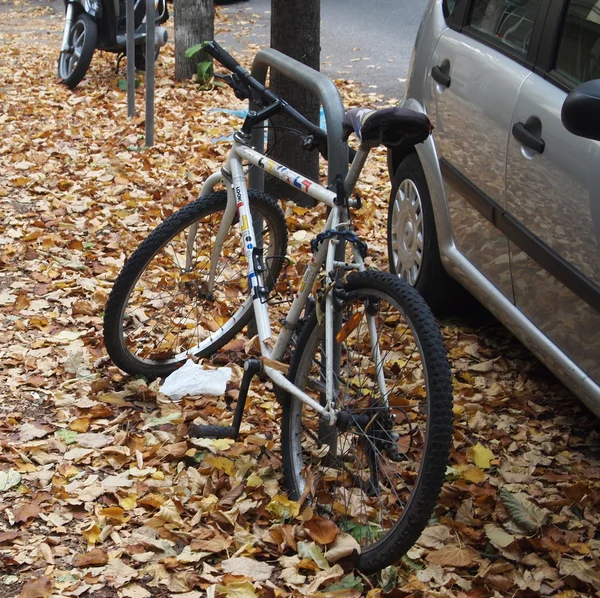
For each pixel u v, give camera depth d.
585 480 3.39
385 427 2.88
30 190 6.36
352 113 3.06
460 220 4.22
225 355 4.20
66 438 3.50
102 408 3.70
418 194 4.57
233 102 9.16
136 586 2.75
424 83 4.69
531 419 3.83
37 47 12.20
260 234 4.01
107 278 5.03
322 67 10.90
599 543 3.04
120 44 9.70
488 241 3.95
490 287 3.93
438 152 4.40
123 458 3.40
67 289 4.83
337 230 2.97
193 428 3.45
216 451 3.42
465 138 4.13
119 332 3.82
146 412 3.74
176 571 2.82
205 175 6.84
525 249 3.58
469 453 3.51
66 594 2.70
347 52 11.76
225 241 4.13
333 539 2.90
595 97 2.75
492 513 3.17
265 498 3.17
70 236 5.57
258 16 14.88
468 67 4.23
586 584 2.83
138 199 6.27
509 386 4.10
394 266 4.90
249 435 3.55
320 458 3.23
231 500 3.15
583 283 3.18
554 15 3.67
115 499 3.16
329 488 3.14
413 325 2.68
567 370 3.33
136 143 7.51
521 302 3.69
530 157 3.55
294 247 5.47
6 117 8.24
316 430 3.29
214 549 2.89
